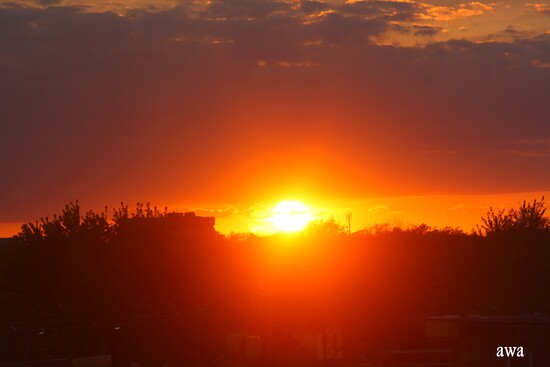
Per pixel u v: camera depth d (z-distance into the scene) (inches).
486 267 4042.8
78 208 3767.2
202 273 3636.8
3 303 3602.4
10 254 3676.2
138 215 3767.2
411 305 4298.7
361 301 4690.0
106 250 3661.4
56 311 3533.5
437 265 4387.3
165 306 3491.6
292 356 3479.3
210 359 3489.2
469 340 2513.5
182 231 3782.0
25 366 2347.4
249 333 3727.9
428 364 3019.2
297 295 4264.3
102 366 2444.6
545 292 3922.2
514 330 2490.2
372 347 3720.5
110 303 3555.6
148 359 3420.3
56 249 3708.2
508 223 4072.3
